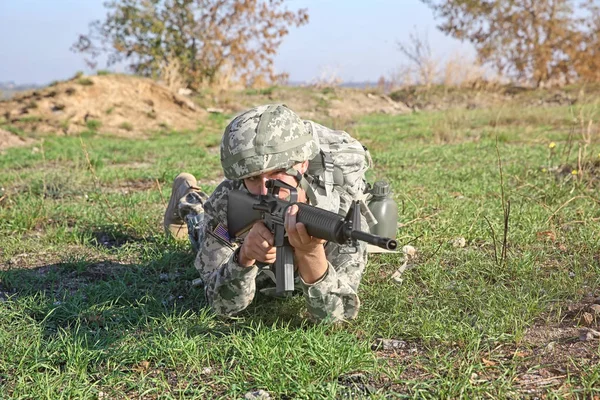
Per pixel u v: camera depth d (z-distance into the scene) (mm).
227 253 3340
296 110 23688
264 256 2885
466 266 4297
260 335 3141
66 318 3680
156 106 18312
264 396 2764
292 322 3449
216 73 27328
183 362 3096
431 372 2908
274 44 28703
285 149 2916
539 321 3512
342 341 3172
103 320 3631
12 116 16250
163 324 3449
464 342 3205
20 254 5020
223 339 3250
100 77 18047
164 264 4527
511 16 28719
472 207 5926
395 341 3277
